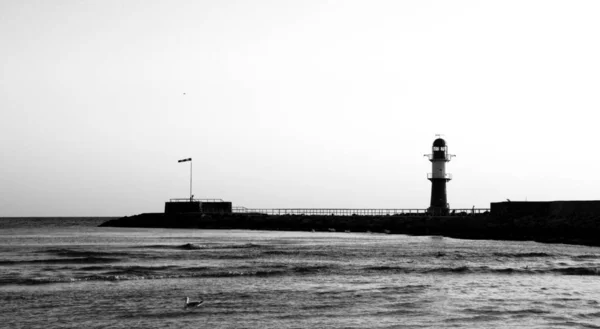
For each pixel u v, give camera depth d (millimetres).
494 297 30031
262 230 101812
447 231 81438
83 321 25031
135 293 30844
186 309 27094
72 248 57281
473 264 42281
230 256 48062
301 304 28219
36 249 55906
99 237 79812
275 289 32062
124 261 44656
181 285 33375
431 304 28297
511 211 79812
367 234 86750
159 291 31453
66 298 29469
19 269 39781
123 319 25359
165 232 95188
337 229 95562
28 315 26000
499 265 41625
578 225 68250
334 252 51062
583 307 27953
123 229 108875
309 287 32750
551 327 24531
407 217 89562
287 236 80625
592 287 33188
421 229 83688
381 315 26188
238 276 36625
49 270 39188
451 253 49781
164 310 26953
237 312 26625
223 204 114750
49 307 27484
